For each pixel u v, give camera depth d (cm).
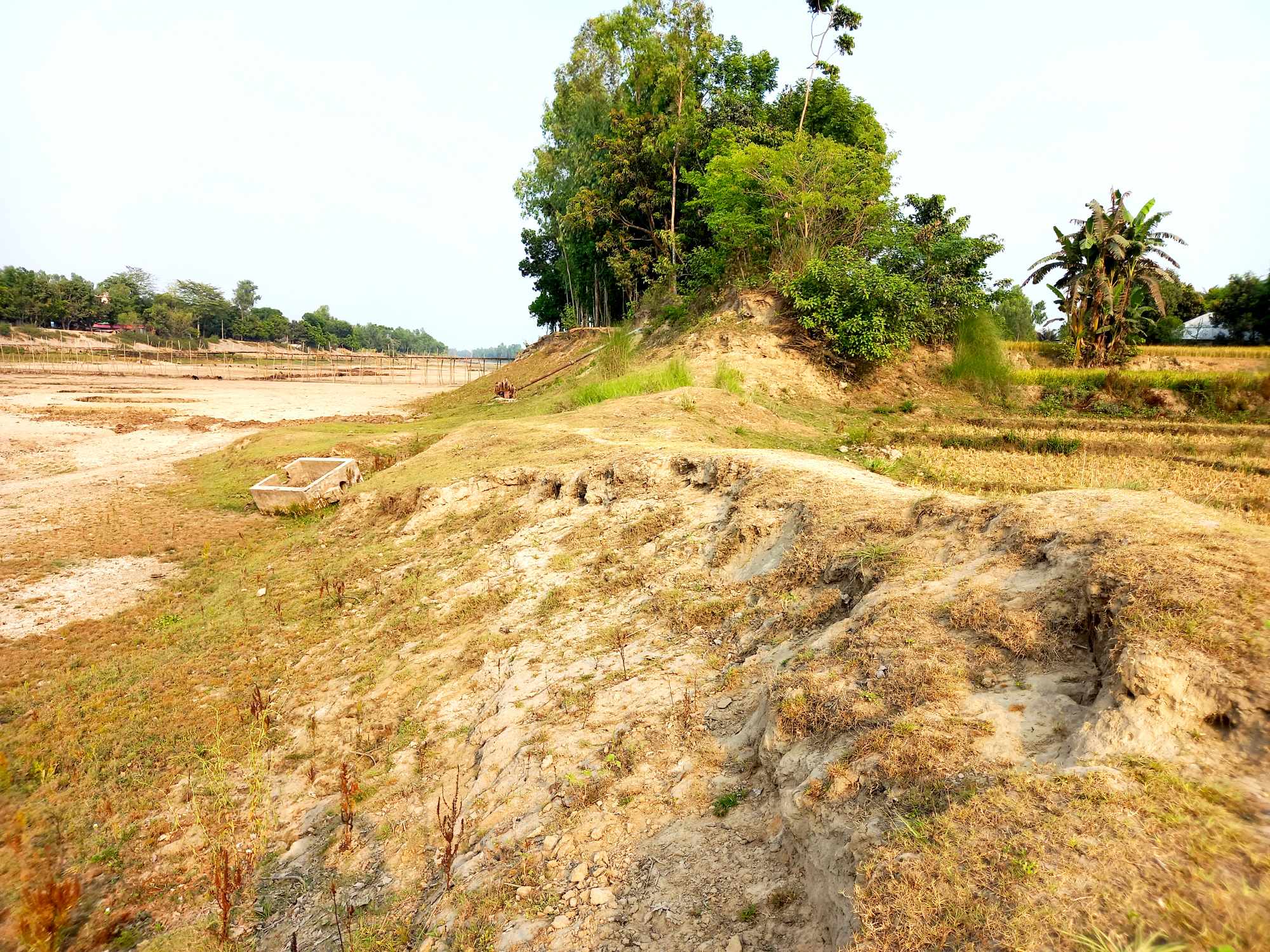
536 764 554
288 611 1042
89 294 10131
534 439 1517
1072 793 304
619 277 3647
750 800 436
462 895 444
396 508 1352
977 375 2253
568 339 4097
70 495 1822
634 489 1095
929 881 286
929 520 640
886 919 279
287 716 782
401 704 751
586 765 529
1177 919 239
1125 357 2511
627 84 3719
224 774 690
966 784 336
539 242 5147
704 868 397
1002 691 397
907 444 1703
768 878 374
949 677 414
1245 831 268
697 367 2247
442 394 4228
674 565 844
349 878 527
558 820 480
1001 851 287
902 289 2197
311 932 482
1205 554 420
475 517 1239
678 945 355
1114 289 2544
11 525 1566
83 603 1146
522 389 3484
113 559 1350
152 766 705
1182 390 2067
